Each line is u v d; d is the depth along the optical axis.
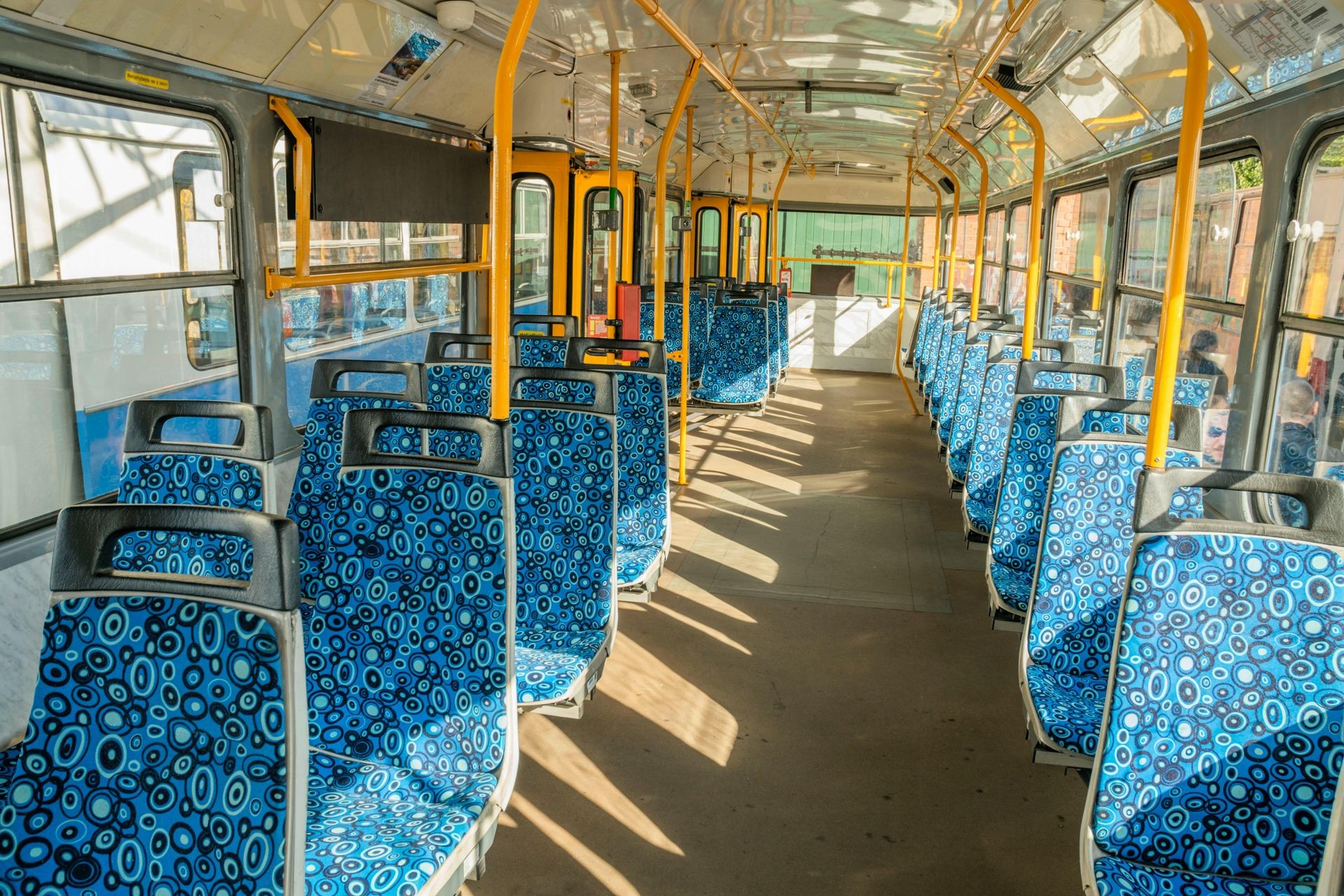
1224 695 1.95
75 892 1.51
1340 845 1.38
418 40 4.51
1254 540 1.92
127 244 3.27
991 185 9.80
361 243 4.86
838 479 7.60
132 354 3.34
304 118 4.08
